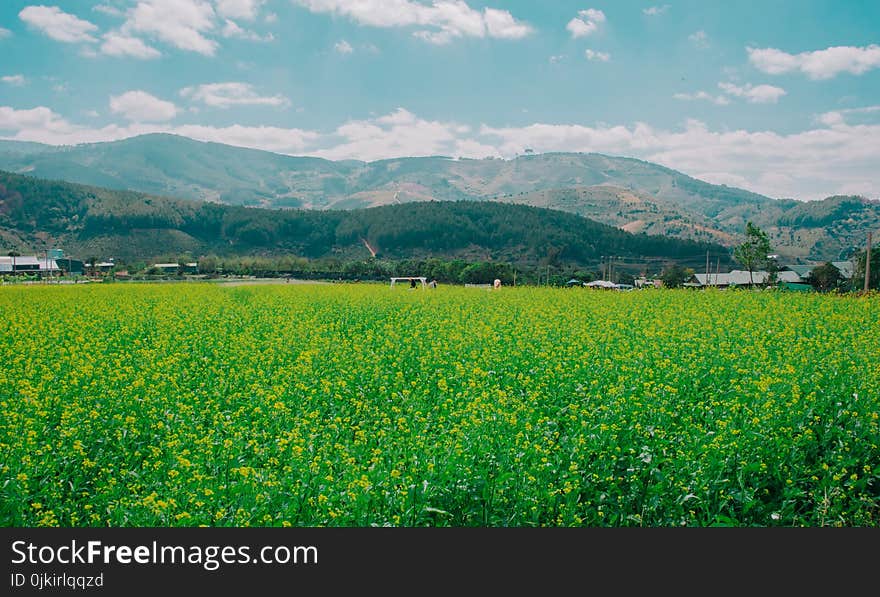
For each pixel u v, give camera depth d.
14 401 12.14
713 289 43.16
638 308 29.16
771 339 18.56
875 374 12.74
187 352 17.58
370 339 19.39
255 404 12.41
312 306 31.83
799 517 9.05
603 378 13.34
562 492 8.81
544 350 16.44
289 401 12.34
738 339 18.58
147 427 11.20
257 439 10.45
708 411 11.62
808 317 24.31
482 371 14.04
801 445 10.17
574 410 11.23
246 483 8.31
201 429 11.09
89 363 15.46
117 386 13.23
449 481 8.70
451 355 16.56
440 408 12.02
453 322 23.39
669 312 26.92
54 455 9.77
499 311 28.14
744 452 9.59
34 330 21.95
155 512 8.16
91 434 10.77
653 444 10.09
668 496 9.02
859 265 57.81
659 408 11.25
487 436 9.73
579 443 9.58
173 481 8.75
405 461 9.08
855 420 10.86
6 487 8.59
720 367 13.86
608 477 9.20
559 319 24.28
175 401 12.25
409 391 13.27
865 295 35.88
